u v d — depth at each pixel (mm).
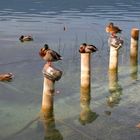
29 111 20922
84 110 21062
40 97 23156
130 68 29328
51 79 19344
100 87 24828
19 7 69000
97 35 43625
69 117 20109
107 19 55656
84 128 18766
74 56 32812
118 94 23562
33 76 27328
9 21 54719
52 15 60000
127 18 56344
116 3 73938
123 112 20672
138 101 22297
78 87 24672
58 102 22156
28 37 40812
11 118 19984
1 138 17922
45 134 18359
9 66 30203
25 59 32469
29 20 55500
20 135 18219
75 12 62844
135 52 30875
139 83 25766
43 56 21359
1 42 40219
